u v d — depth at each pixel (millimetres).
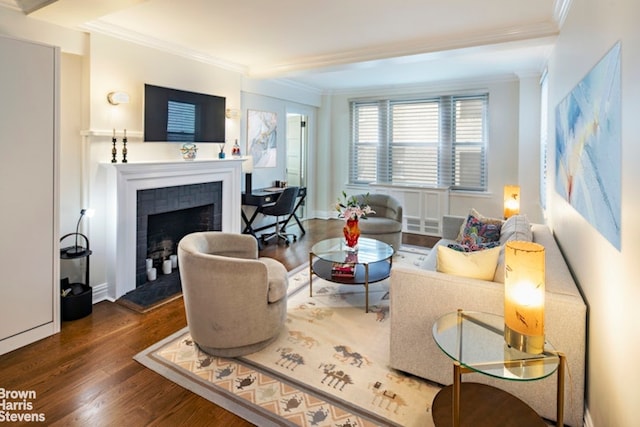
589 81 1835
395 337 2252
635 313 1227
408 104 6398
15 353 2488
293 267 4418
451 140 6070
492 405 1697
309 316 3092
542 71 4793
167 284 3770
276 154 6039
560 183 2846
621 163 1353
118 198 3352
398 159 6555
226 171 4559
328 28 3377
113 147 3396
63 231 3234
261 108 5664
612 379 1468
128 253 3523
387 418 1922
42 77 2566
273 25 3291
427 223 6188
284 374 2285
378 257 3379
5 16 2668
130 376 2262
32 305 2611
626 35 1308
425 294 2131
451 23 3229
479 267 2107
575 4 2340
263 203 5176
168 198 3885
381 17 3094
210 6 2902
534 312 1596
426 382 2205
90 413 1943
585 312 1780
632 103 1247
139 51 3592
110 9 2654
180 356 2484
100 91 3293
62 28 3006
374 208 5246
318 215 7367
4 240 2449
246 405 2016
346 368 2350
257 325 2469
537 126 5148
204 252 2842
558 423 1580
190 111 4109
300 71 4531
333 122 7152
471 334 1784
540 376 1477
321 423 1888
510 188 4055
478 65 4863
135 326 2906
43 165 2607
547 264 2252
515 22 3180
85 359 2436
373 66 4289
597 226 1667
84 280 3375
